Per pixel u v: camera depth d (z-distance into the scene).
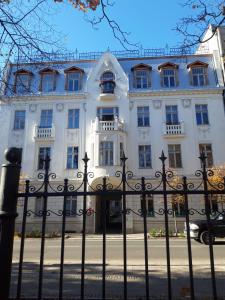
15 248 14.09
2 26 5.65
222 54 27.73
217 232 14.66
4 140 26.56
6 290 3.38
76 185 24.59
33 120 26.89
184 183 3.72
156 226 23.38
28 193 3.71
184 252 11.91
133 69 28.56
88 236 21.47
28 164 25.72
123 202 3.83
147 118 26.73
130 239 19.28
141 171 25.12
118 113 26.64
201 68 28.25
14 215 3.57
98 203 25.86
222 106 26.42
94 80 27.53
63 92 27.45
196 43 5.63
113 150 24.78
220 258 10.35
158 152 25.67
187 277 6.71
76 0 5.44
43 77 28.25
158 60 29.59
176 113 26.75
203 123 26.23
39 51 6.17
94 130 25.42
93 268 8.05
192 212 3.78
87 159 3.99
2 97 7.73
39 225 23.56
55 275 7.17
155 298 4.69
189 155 25.36
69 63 29.84
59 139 26.30
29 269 8.04
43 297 4.75
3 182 3.65
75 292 5.50
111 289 5.75
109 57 28.12
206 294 5.21
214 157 25.28
